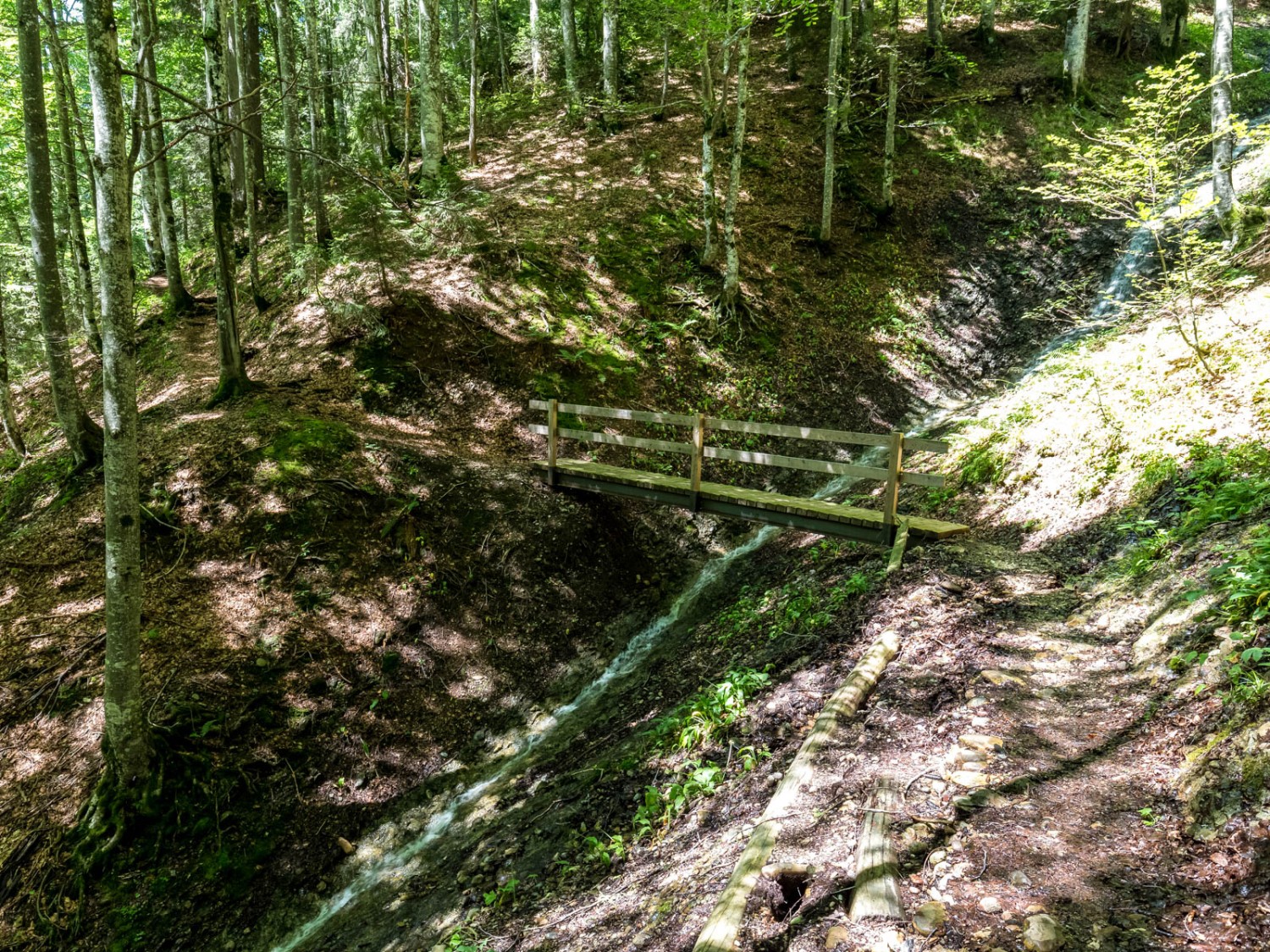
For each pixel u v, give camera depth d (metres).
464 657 8.68
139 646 6.37
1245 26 25.45
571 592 9.69
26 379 14.38
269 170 20.42
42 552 8.70
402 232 12.75
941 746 4.09
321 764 7.36
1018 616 5.52
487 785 7.44
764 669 6.31
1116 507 6.57
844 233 17.31
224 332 11.05
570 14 20.88
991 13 23.16
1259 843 2.71
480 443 11.77
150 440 10.13
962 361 15.09
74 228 13.30
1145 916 2.63
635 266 15.20
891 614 6.05
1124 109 20.23
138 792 6.40
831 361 14.57
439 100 16.36
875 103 21.06
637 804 5.44
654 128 20.67
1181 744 3.51
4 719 6.88
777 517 8.73
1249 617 3.90
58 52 11.27
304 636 8.16
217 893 6.30
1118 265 15.50
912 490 10.21
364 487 9.70
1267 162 14.30
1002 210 17.95
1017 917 2.74
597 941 3.88
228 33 15.14
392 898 6.09
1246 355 7.06
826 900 3.08
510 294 13.91
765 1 13.29
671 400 13.28
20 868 6.09
